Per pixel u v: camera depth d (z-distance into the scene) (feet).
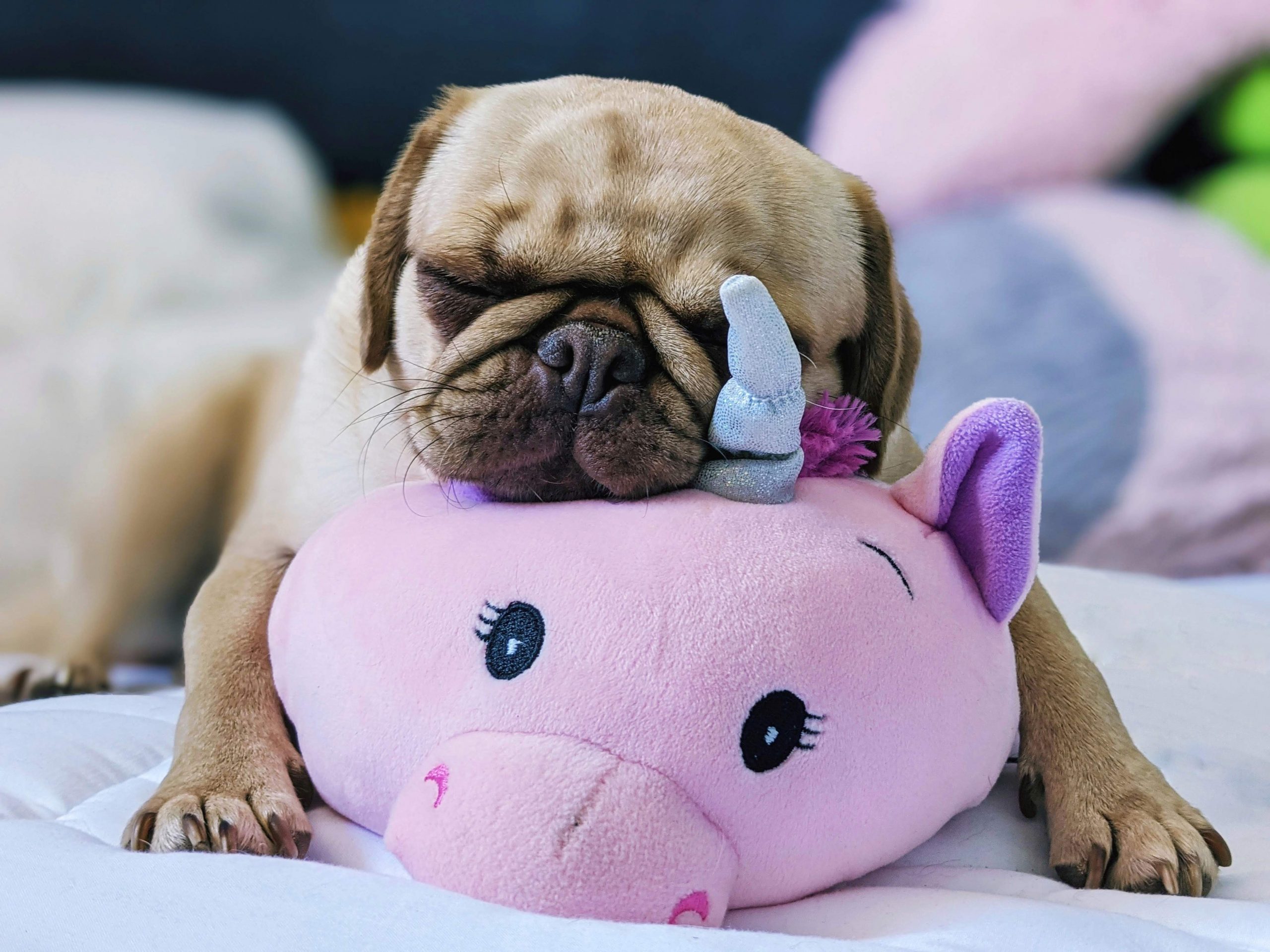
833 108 5.74
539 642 1.70
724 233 2.13
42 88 5.57
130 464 3.85
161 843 1.85
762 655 1.68
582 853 1.61
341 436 2.38
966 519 1.90
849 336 2.34
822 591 1.73
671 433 1.95
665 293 2.07
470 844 1.63
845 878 1.79
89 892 1.63
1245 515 4.16
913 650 1.77
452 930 1.54
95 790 2.08
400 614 1.78
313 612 1.89
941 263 5.09
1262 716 2.30
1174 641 2.54
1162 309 4.66
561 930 1.53
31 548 4.11
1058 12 5.44
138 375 4.06
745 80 5.73
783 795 1.69
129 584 3.80
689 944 1.51
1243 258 4.87
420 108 5.65
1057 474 4.32
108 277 4.87
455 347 2.07
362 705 1.79
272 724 2.06
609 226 2.09
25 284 4.75
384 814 1.81
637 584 1.71
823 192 2.32
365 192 5.70
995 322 4.74
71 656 3.62
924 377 4.66
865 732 1.72
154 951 1.54
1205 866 1.88
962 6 5.61
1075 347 4.57
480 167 2.22
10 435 4.14
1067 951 1.60
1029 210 5.31
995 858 1.97
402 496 2.01
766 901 1.75
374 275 2.31
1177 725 2.28
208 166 5.29
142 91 5.61
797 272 2.19
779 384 1.86
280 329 4.48
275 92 5.64
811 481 1.95
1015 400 1.89
